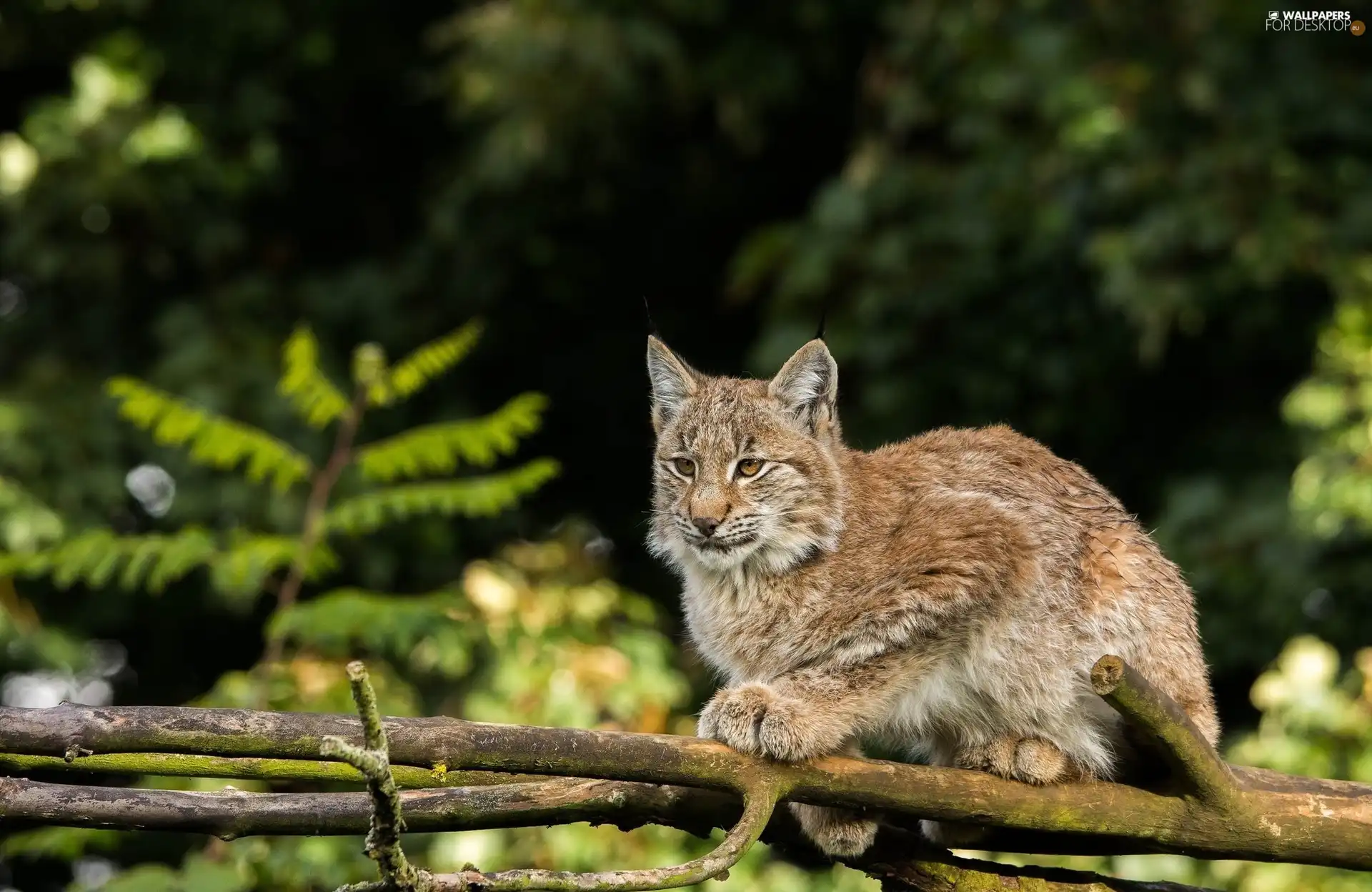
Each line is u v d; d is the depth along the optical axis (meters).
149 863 13.93
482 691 11.45
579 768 5.34
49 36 15.76
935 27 14.62
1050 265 14.61
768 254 15.01
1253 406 14.93
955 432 7.44
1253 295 14.09
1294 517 12.84
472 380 17.00
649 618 11.66
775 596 6.79
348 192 17.64
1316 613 13.27
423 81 16.72
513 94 15.13
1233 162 13.41
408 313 16.48
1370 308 12.66
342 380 15.52
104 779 10.15
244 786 9.30
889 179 14.62
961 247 14.46
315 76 16.95
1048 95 13.73
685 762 5.46
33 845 8.84
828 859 6.25
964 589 6.40
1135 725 5.83
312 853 8.85
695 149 17.36
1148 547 6.93
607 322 17.69
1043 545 6.66
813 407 7.31
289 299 16.23
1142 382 15.18
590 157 16.17
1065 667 6.53
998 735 6.61
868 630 6.50
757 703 5.90
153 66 15.31
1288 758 11.03
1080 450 15.38
